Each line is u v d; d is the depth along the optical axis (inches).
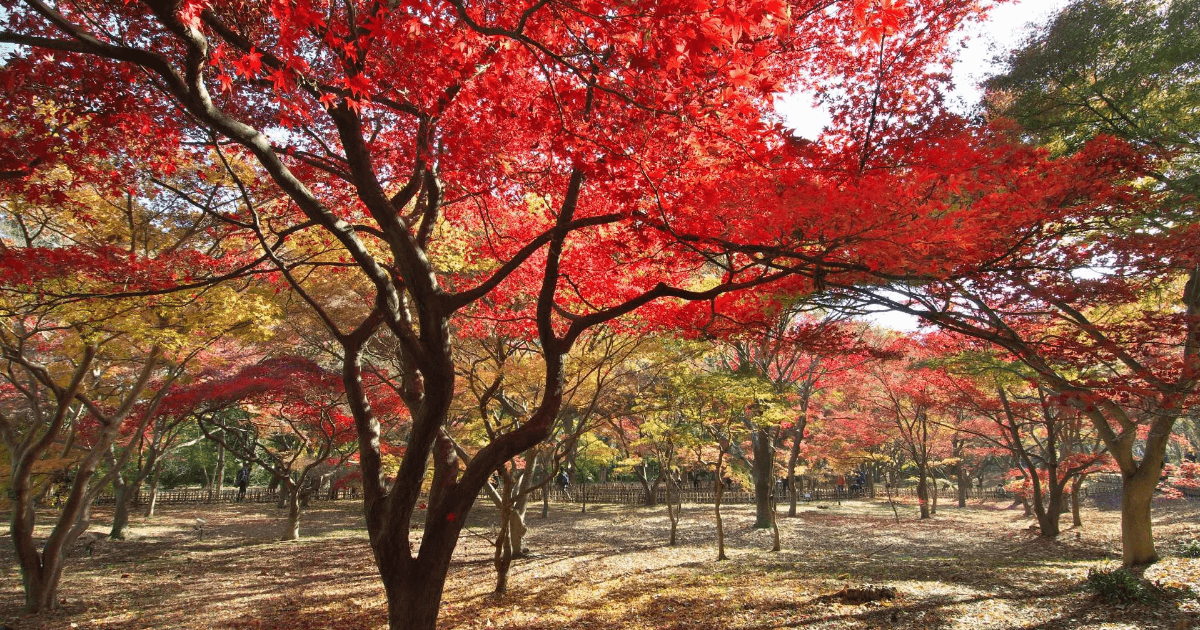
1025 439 1198.3
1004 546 645.3
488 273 409.1
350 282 478.6
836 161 206.4
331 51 201.9
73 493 421.1
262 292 435.8
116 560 609.3
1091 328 294.8
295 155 239.3
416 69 196.9
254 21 213.6
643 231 212.2
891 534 760.3
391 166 308.8
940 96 213.2
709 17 125.3
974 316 277.7
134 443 470.0
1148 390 298.2
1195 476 741.3
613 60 187.9
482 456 230.8
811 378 927.0
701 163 191.8
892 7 119.6
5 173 227.5
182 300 344.5
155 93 246.8
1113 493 1274.6
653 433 666.2
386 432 920.3
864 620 339.6
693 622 349.7
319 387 621.3
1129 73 322.7
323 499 1247.5
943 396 753.0
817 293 272.4
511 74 214.8
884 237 191.5
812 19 213.3
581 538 729.6
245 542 727.1
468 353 466.3
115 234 386.0
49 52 216.8
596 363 438.6
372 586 482.3
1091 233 306.8
